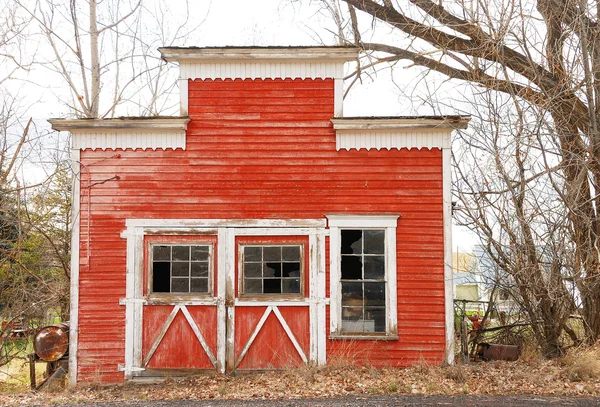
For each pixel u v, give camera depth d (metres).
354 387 10.10
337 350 11.40
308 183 11.63
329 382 10.46
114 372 11.35
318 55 11.70
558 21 14.35
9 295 16.12
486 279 14.49
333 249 11.53
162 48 11.58
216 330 11.47
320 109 11.74
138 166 11.66
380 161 11.64
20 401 10.22
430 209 11.56
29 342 16.42
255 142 11.70
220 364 11.39
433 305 11.43
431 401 9.14
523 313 13.55
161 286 11.55
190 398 9.88
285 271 11.57
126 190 11.62
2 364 14.96
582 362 11.35
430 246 11.52
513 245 12.86
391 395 9.66
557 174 12.99
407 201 11.58
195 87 11.80
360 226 11.55
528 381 10.52
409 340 11.39
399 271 11.50
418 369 11.10
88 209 11.58
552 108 13.46
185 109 11.75
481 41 14.66
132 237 11.54
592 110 13.38
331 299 11.45
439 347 11.37
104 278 11.49
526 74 14.84
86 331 11.41
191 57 11.71
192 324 11.47
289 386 10.32
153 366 11.39
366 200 11.59
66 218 20.19
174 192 11.62
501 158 12.88
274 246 11.60
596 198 13.41
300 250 11.58
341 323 11.46
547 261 13.06
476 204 13.03
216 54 11.69
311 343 11.41
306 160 11.66
